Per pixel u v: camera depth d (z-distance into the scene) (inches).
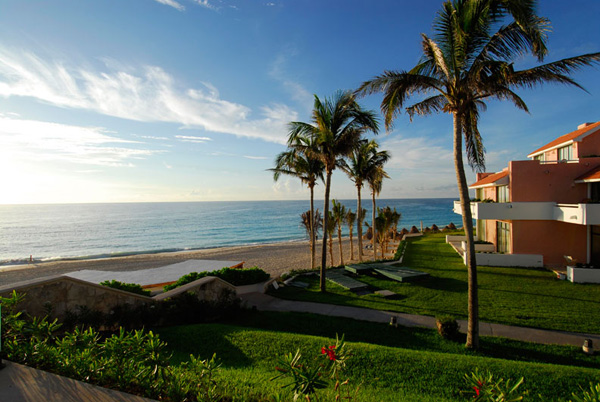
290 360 138.3
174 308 401.1
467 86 356.5
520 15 300.8
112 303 356.5
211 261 816.9
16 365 164.6
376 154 1003.3
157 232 3073.3
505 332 387.2
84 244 2368.4
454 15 338.0
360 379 253.0
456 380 252.2
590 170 711.7
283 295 596.7
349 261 1255.5
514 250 764.6
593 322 409.1
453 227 2046.0
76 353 169.9
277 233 3004.4
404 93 393.1
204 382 156.8
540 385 244.7
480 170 448.1
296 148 641.0
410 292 584.7
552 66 328.5
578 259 724.7
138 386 148.6
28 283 292.4
